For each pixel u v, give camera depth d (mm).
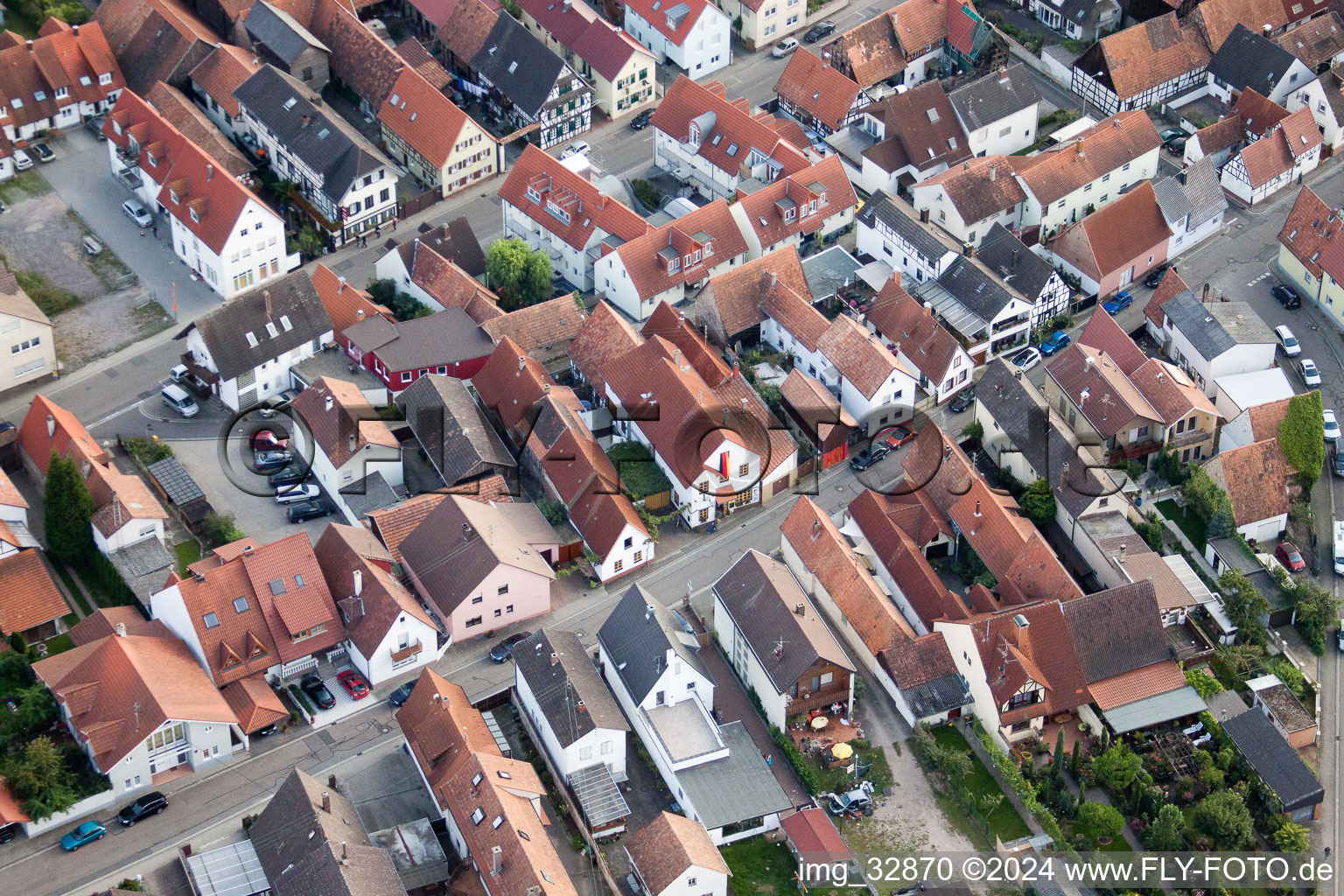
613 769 138500
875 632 147625
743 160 199000
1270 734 141000
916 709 143000
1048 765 139875
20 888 128250
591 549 157375
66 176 199875
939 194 193875
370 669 144875
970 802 136625
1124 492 163250
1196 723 144750
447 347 174750
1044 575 151000
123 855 131125
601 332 175375
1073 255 189250
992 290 180625
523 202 194625
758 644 144500
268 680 144875
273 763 139375
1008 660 140375
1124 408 164375
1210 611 153500
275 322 173250
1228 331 175125
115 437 168375
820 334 176125
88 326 181375
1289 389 172125
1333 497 167750
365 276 191625
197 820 134250
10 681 143500
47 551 155250
